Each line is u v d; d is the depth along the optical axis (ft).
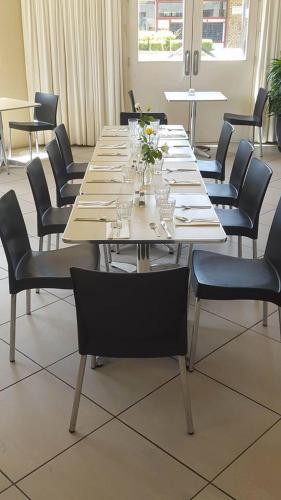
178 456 6.84
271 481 6.46
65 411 7.66
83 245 9.81
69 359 8.86
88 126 24.26
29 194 17.75
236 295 8.10
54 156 12.99
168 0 22.65
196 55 23.53
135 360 8.80
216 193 12.67
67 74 23.36
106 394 8.00
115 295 6.28
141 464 6.72
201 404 7.77
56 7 22.21
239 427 7.32
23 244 9.36
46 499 6.25
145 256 9.34
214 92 22.56
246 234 10.64
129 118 16.90
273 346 9.17
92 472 6.62
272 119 24.08
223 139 14.60
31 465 6.74
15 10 22.18
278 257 8.53
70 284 8.48
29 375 8.46
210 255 9.29
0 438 7.18
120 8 22.36
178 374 8.47
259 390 8.07
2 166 21.27
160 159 10.23
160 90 24.20
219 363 8.71
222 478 6.50
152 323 6.58
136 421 7.45
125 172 10.57
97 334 6.78
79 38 22.74
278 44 23.04
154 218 8.52
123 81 23.70
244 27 23.17
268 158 22.35
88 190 9.94
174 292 6.35
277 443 7.04
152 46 23.47
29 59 22.97
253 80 23.99
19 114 23.80
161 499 6.23
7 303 10.68
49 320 10.03
